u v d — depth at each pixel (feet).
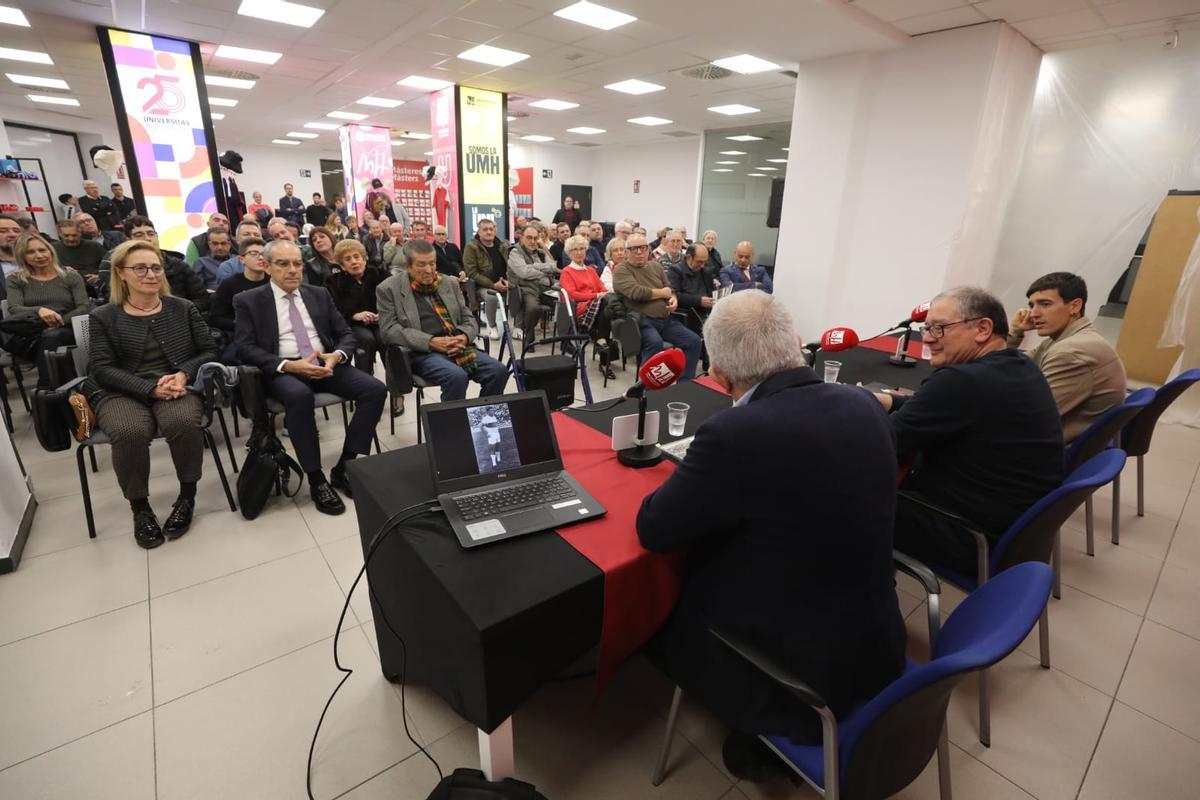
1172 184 13.70
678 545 3.44
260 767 4.30
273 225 14.11
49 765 4.26
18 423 10.42
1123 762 4.55
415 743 4.53
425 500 4.19
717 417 3.27
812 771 3.07
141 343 7.39
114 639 5.47
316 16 15.47
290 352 8.59
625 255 15.19
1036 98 14.89
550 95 24.86
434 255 10.05
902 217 14.17
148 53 16.99
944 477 5.14
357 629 5.73
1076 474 4.87
